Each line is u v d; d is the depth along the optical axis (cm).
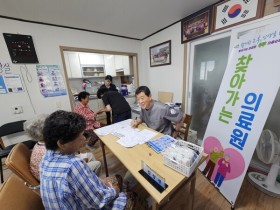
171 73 286
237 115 137
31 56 224
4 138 225
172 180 80
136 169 90
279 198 139
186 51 244
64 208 63
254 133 119
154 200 76
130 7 196
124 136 138
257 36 130
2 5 174
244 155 125
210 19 200
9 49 208
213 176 156
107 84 331
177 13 219
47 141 66
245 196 144
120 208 79
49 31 236
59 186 61
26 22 216
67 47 254
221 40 200
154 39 307
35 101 238
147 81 359
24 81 226
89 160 157
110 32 290
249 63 134
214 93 222
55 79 250
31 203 70
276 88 109
